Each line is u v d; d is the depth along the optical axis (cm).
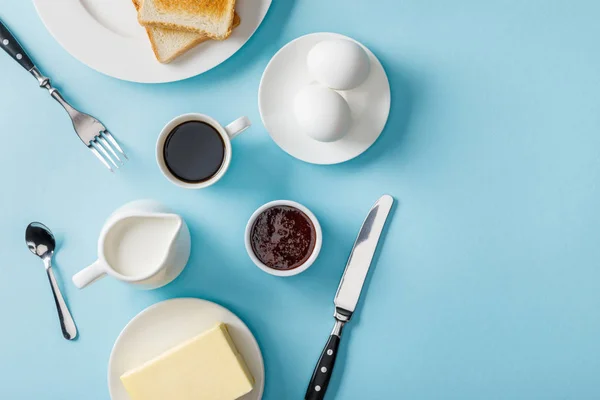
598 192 74
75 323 73
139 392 68
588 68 74
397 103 73
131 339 69
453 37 73
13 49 71
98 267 64
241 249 73
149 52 70
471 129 74
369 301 74
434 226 74
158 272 64
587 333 74
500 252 74
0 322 73
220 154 68
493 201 74
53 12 69
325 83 67
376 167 73
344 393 74
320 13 72
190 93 72
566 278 74
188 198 73
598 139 74
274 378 73
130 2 70
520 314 74
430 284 74
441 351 74
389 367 74
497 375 74
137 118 72
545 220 74
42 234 72
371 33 73
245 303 73
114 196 73
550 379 74
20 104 72
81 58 69
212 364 68
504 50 73
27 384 73
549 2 73
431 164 73
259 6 70
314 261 72
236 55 72
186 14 68
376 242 72
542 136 74
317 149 70
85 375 73
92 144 71
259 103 70
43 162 72
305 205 73
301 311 73
